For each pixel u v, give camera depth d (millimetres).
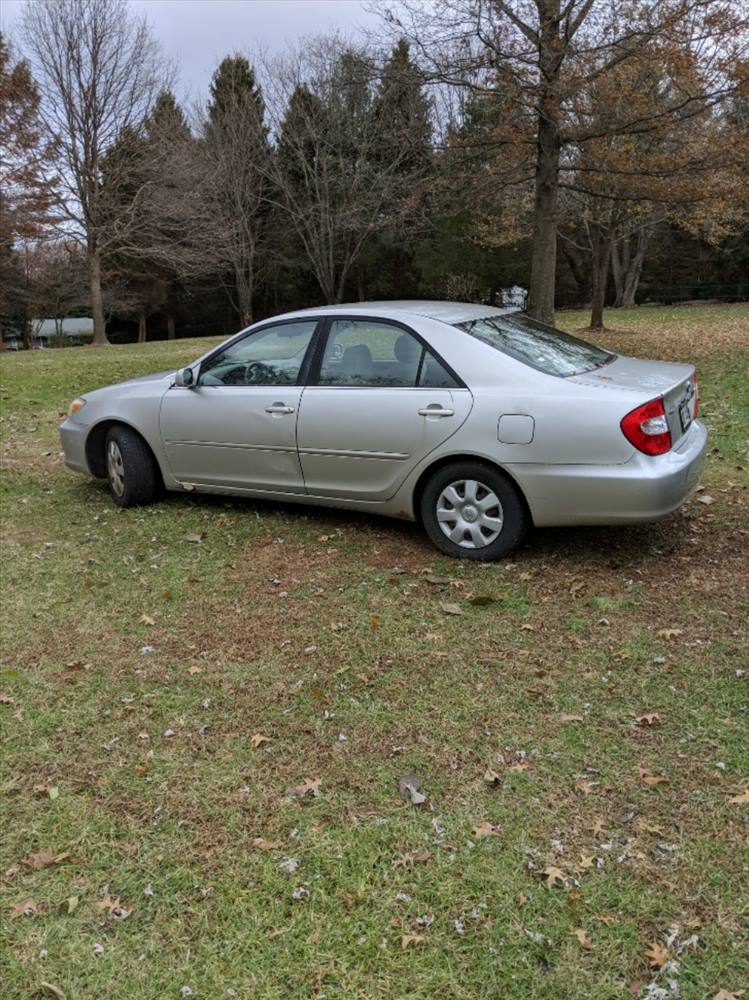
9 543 5402
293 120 28672
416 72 12164
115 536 5473
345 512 5691
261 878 2391
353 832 2559
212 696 3377
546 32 10922
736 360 13633
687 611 3939
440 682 3408
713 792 2664
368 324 4934
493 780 2756
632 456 4137
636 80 12008
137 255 30109
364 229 27312
